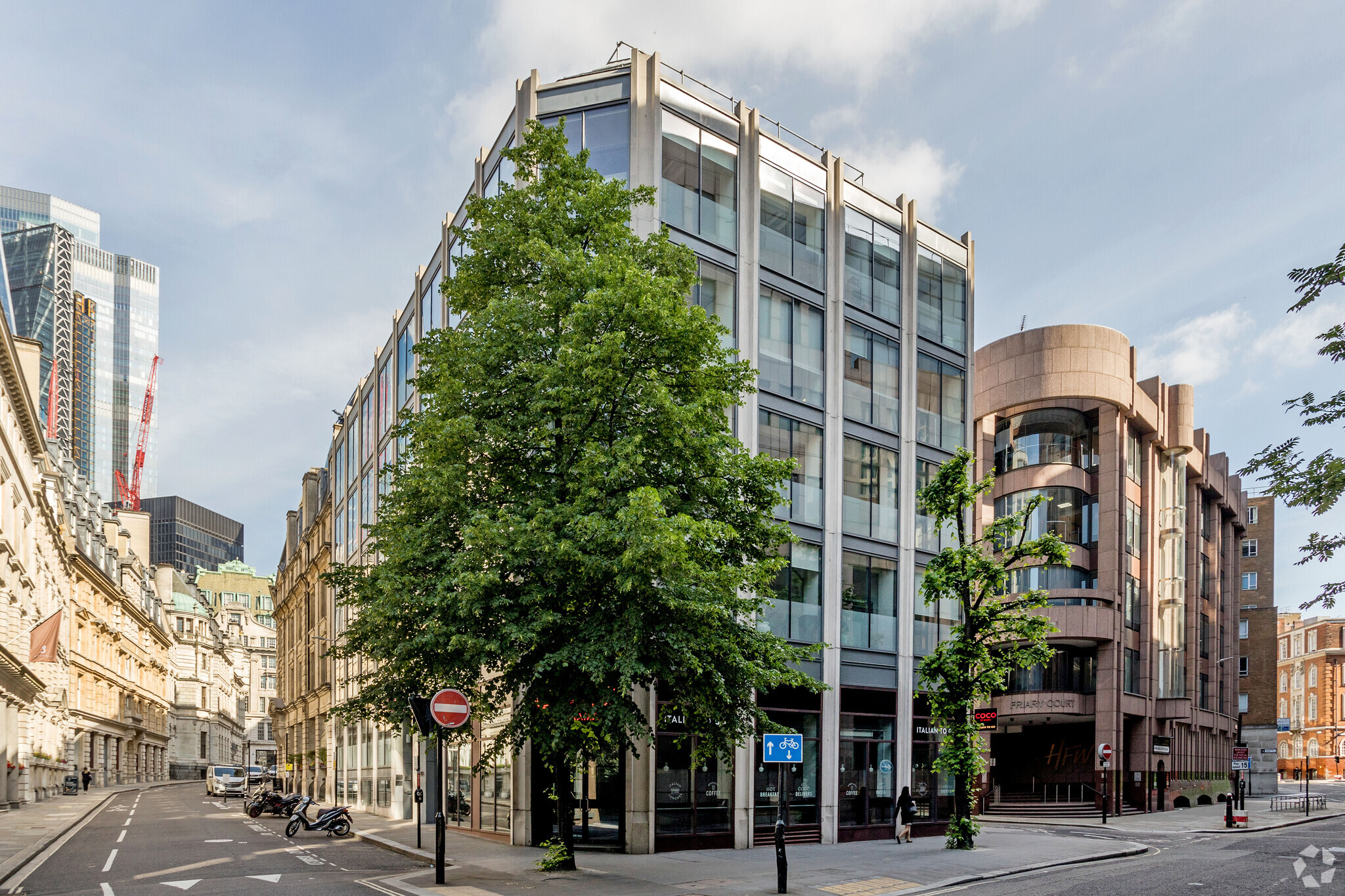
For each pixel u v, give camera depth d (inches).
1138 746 1924.2
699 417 658.2
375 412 1733.5
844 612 1084.5
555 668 632.4
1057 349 1866.4
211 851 953.5
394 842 987.3
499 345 684.1
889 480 1170.6
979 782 1828.2
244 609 6678.2
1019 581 1861.5
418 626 668.1
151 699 4062.5
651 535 561.6
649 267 737.0
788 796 994.7
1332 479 400.2
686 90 1018.1
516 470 681.6
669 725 884.6
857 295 1166.3
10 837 1087.0
